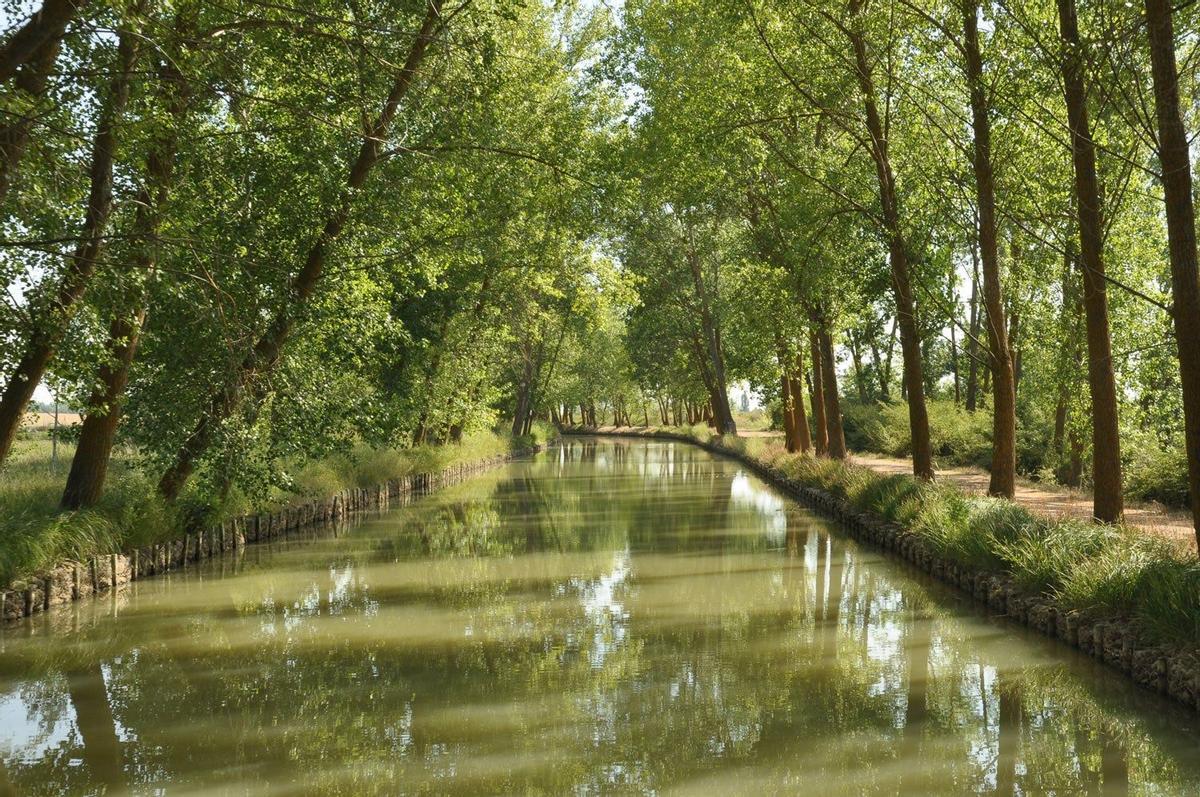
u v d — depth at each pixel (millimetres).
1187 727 8164
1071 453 24172
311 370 16438
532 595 14344
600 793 6934
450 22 14422
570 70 28500
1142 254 19156
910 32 17141
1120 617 10047
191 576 16016
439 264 20812
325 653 10992
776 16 18438
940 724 8445
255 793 6973
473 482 37188
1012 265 20719
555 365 63312
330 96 15039
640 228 41625
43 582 13195
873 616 12656
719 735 8203
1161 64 10062
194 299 13414
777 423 61656
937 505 16328
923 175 18328
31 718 8773
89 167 11305
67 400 12055
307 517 22828
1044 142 16719
